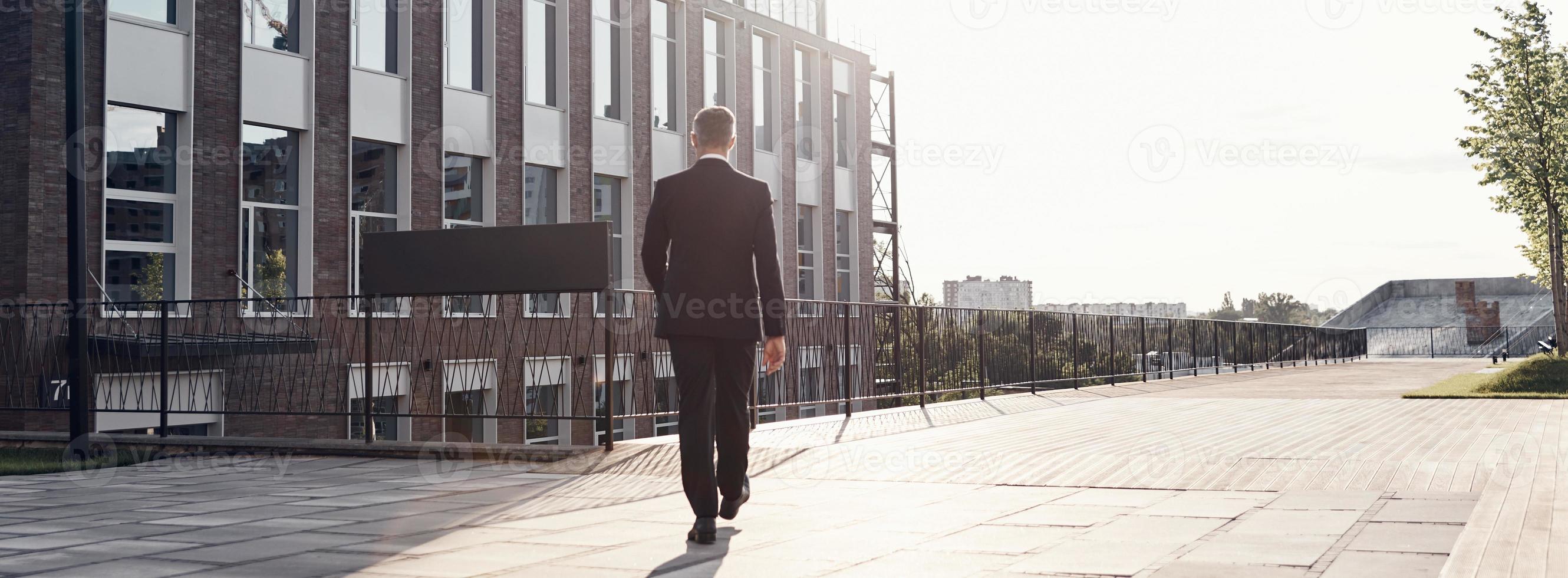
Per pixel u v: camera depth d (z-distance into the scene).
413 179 15.74
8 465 6.30
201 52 13.23
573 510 4.20
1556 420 8.16
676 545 3.32
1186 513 3.83
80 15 7.20
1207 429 7.65
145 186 12.71
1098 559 2.97
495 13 17.06
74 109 7.13
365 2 15.36
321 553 3.19
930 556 3.07
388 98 15.50
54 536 3.54
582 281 6.61
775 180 23.31
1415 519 3.58
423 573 2.87
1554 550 2.94
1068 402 11.38
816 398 9.25
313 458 6.88
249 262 13.70
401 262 7.10
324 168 14.54
